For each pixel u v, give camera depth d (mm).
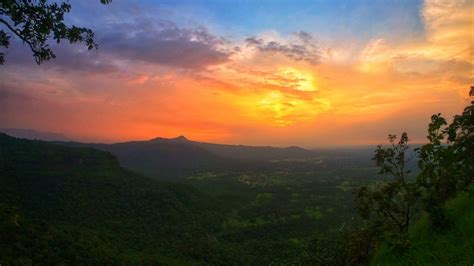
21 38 5395
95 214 104562
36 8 5164
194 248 77500
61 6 5398
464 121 5922
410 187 5934
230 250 77688
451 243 4242
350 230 8297
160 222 108500
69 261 50781
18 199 99375
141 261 59594
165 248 78000
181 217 116188
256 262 63344
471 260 3562
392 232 5754
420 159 6090
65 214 99062
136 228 97312
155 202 121812
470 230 4281
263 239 94062
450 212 5172
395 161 6457
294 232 94500
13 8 5055
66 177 118875
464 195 5840
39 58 5656
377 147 6652
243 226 112000
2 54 5633
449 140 5988
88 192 114625
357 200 7016
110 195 116938
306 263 9148
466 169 5812
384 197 6328
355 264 7496
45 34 5387
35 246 51219
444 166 5801
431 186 5801
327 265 8438
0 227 52438
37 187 108938
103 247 62219
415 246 4762
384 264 4922
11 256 45688
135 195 122688
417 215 7090
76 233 65375
